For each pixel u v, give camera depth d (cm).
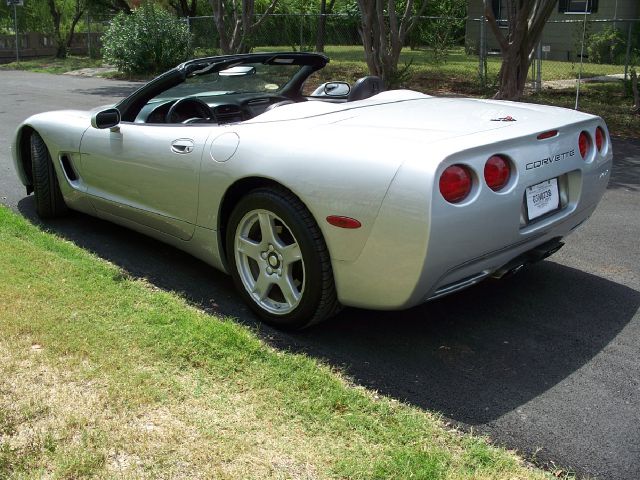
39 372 288
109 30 2166
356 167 308
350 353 339
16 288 374
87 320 341
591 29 2117
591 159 375
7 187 654
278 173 333
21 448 238
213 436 250
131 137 428
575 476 246
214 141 374
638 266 466
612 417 284
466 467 245
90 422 254
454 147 297
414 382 311
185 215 401
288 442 251
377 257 307
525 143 326
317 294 334
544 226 341
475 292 418
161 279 432
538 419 281
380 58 1383
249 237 368
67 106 1335
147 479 226
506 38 1258
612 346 349
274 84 486
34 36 3055
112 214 475
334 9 3061
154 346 317
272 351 330
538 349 345
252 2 1691
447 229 293
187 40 2106
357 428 264
